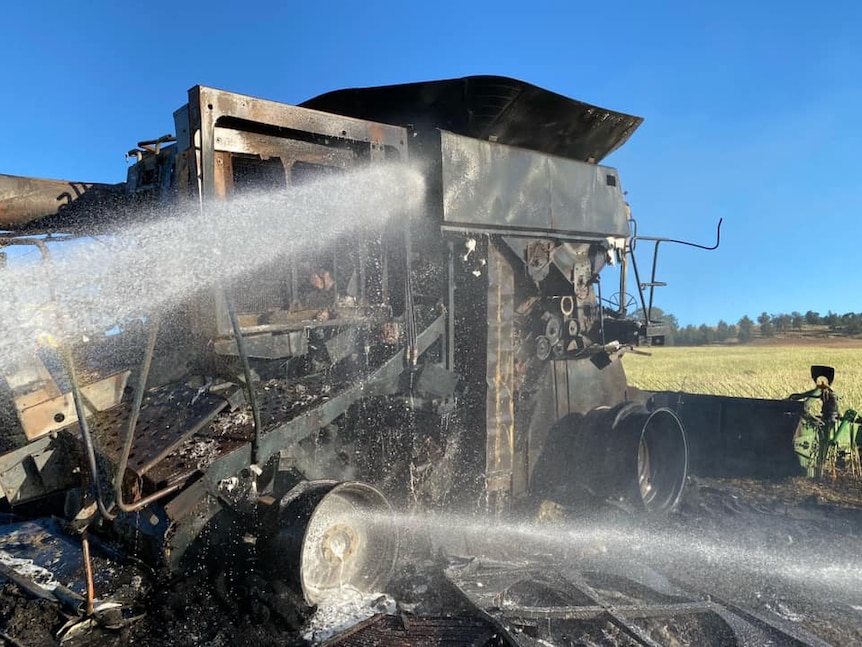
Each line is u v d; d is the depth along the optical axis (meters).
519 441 6.27
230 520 4.07
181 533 3.86
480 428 5.86
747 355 43.19
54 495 4.80
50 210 5.32
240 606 3.77
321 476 4.80
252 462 3.87
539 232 6.48
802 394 8.70
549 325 6.76
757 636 4.07
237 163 4.63
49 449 4.25
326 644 3.56
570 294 6.96
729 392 18.72
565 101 6.53
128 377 4.45
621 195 7.69
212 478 3.70
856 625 4.51
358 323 5.10
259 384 4.52
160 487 3.55
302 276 4.88
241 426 4.05
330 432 4.89
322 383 4.77
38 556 4.16
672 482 6.89
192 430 3.87
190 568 3.90
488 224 5.88
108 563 4.09
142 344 4.54
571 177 6.88
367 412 5.15
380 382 5.06
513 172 6.15
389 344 5.30
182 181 4.27
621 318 8.24
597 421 6.54
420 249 5.84
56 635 3.39
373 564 4.45
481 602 4.16
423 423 5.59
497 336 5.95
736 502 7.22
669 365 33.41
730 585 5.14
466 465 5.93
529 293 6.69
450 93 6.16
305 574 4.02
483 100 6.06
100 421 4.19
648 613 4.23
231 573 4.00
